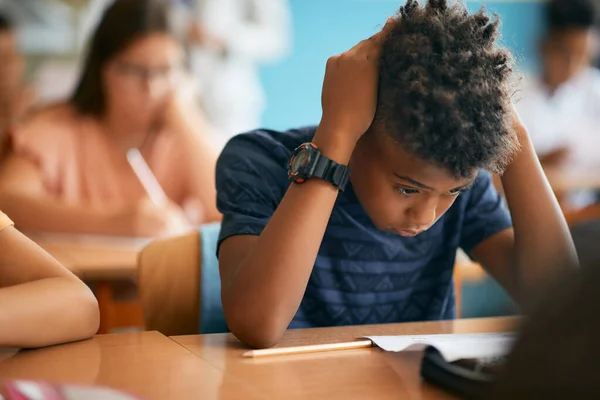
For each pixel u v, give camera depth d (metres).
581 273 0.23
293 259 0.90
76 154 3.05
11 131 2.98
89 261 2.71
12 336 0.81
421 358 0.82
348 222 1.17
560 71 3.89
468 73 0.86
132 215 3.11
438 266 1.29
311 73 3.33
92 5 3.05
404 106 0.85
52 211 3.01
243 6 3.23
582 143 3.96
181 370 0.75
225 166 1.15
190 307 1.28
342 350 0.86
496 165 0.89
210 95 3.22
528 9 3.78
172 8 3.13
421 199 0.91
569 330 0.23
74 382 0.69
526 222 1.16
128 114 3.10
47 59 3.02
